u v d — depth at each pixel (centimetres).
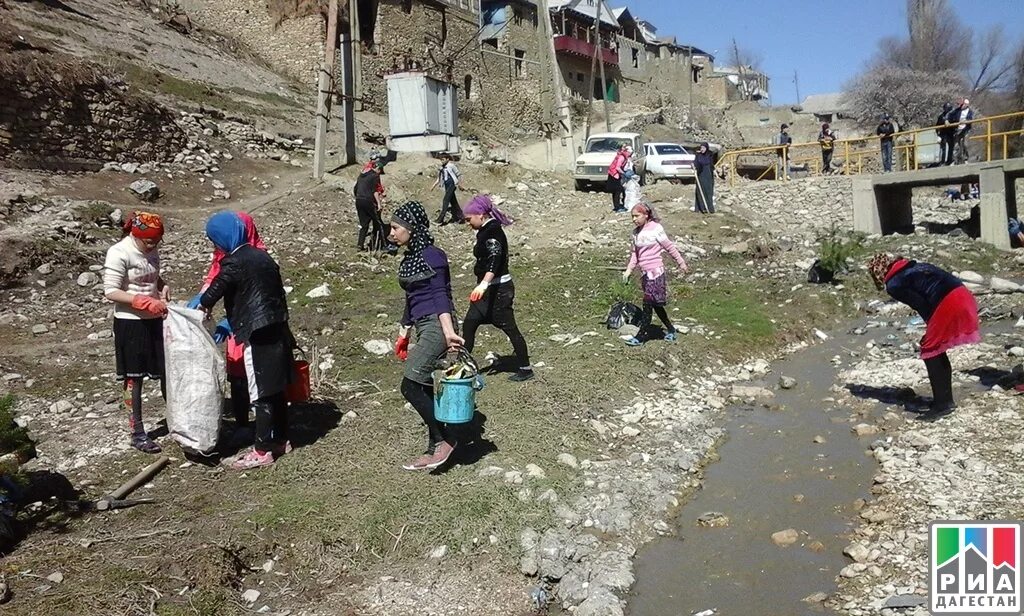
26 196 1261
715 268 1390
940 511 534
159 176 1580
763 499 596
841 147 5138
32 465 605
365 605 450
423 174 1991
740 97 7331
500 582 473
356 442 633
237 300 582
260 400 586
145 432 632
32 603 420
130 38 2375
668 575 496
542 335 953
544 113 4584
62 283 1095
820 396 822
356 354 878
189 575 454
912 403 765
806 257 1545
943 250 1541
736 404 811
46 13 2184
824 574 488
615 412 737
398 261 1359
